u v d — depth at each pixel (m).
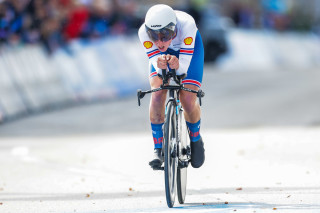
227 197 17.38
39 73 39.59
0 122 35.44
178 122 16.27
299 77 63.50
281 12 88.00
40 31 39.91
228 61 68.38
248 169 21.98
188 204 16.56
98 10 45.22
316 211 14.86
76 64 42.91
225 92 49.88
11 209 16.61
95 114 39.22
